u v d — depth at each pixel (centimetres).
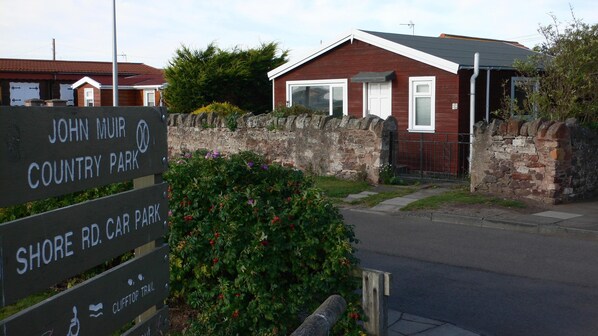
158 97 3478
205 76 2558
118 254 303
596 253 955
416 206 1286
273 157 1714
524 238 1061
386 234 1097
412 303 744
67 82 4066
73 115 270
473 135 1386
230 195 592
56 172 260
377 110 1958
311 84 2122
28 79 3950
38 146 249
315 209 581
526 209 1227
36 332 246
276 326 566
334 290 570
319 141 1617
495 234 1093
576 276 840
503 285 806
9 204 235
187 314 632
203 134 1873
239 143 1786
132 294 316
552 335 644
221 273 598
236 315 560
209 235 585
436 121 1812
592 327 664
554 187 1255
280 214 573
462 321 685
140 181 344
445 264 905
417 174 1761
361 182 1534
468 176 1602
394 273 863
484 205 1262
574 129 1286
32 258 244
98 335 287
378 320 554
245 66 2638
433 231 1120
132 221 314
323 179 1579
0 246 228
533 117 1438
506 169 1327
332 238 570
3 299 230
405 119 1886
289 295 570
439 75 1797
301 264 575
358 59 1991
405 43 1941
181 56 2666
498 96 1886
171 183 622
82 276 714
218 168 636
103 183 291
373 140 1527
